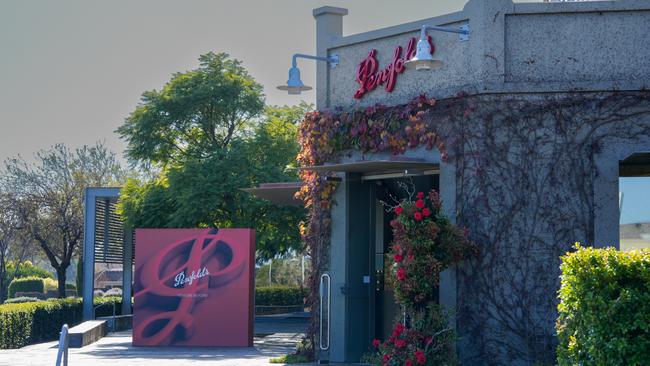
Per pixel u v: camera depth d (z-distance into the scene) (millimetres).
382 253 15125
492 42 12516
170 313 20281
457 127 12711
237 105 32344
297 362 15297
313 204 15258
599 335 8289
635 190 12672
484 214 12383
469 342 12336
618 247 12016
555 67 12398
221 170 29797
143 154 32750
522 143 12320
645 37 12258
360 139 14188
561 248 12117
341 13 15203
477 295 12336
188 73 33031
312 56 14719
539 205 12211
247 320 20109
